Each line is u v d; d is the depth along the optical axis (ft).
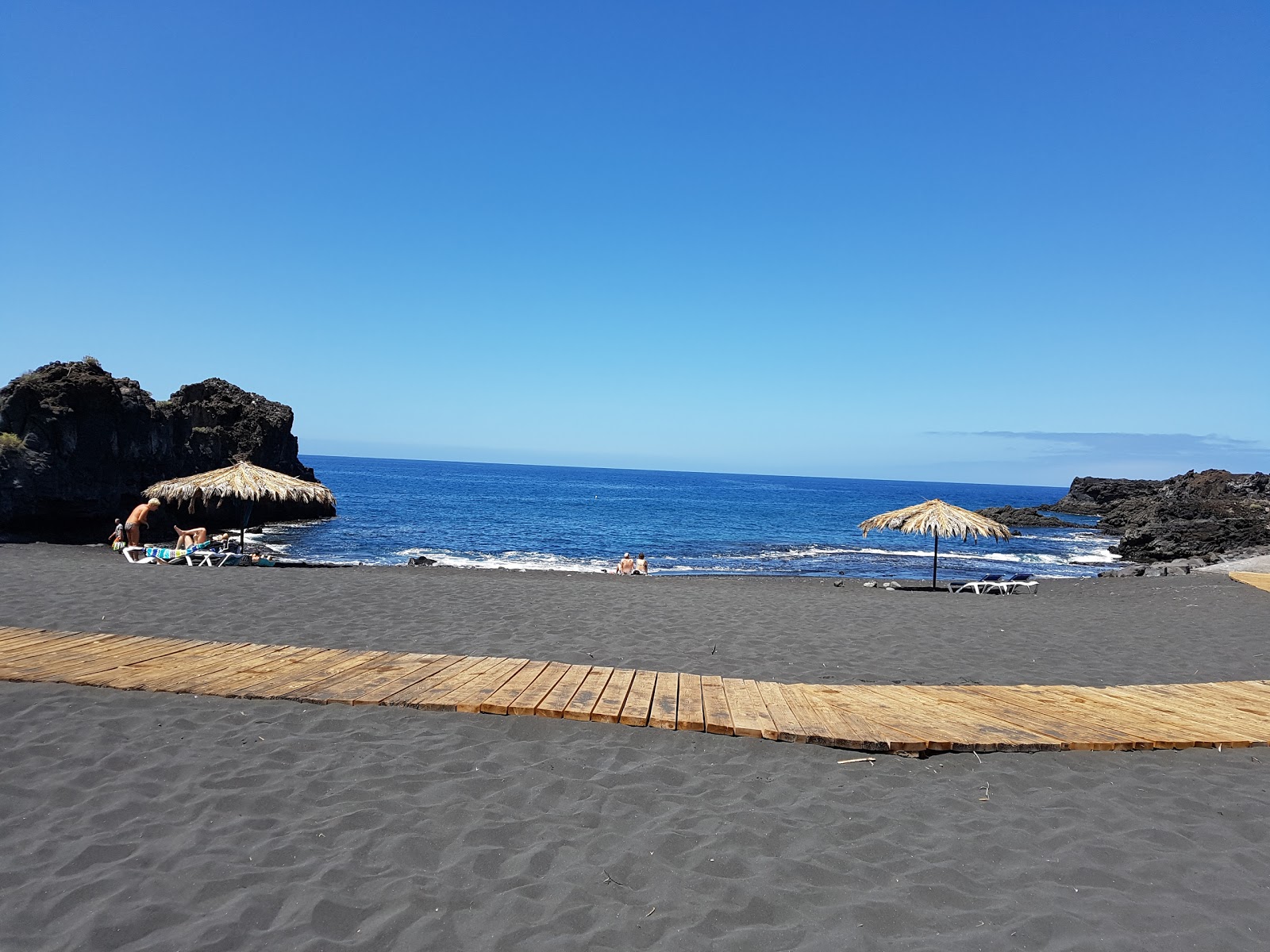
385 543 100.68
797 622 36.22
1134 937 10.22
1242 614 42.73
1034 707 20.88
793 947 9.91
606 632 31.48
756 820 13.62
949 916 10.72
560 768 15.75
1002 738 17.83
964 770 16.43
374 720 18.13
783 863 12.06
